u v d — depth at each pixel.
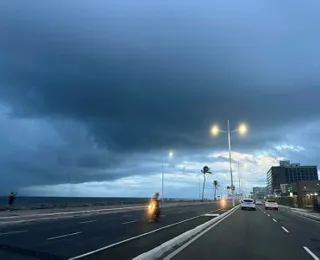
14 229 22.77
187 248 14.63
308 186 113.81
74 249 14.22
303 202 65.06
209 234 20.31
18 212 35.97
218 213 41.06
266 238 18.48
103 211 46.41
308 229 24.03
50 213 36.28
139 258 10.77
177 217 36.03
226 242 16.69
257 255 13.01
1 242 16.48
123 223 28.08
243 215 40.69
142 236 18.41
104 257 11.98
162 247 13.42
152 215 30.20
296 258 12.44
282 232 21.77
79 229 22.95
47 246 15.16
